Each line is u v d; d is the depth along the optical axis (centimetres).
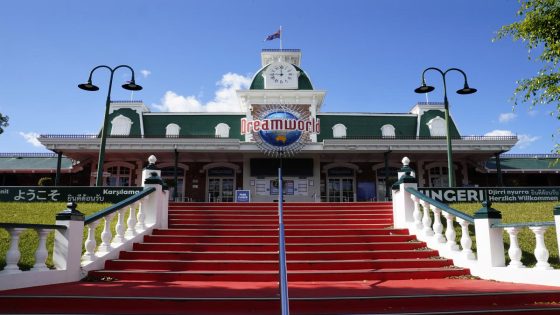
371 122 2753
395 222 1184
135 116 2705
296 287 699
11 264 653
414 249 973
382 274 795
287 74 2703
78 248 776
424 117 2762
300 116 2434
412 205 1127
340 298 581
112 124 2658
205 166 2564
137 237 968
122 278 783
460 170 2588
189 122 2708
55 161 2750
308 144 2336
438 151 2317
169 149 2277
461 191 1383
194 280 777
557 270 684
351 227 1171
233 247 950
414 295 602
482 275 799
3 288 620
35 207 1302
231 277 776
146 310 567
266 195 2506
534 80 863
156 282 752
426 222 1012
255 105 2609
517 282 727
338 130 2684
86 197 1391
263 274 777
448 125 1573
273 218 1252
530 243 948
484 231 808
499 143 2277
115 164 2542
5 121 1656
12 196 1405
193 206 1376
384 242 1013
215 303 572
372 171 2600
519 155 2833
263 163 2544
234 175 2566
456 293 618
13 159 2772
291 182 2525
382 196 2567
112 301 575
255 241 1009
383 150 2311
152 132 2670
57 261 743
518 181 2627
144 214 1045
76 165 2523
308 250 952
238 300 574
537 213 1229
